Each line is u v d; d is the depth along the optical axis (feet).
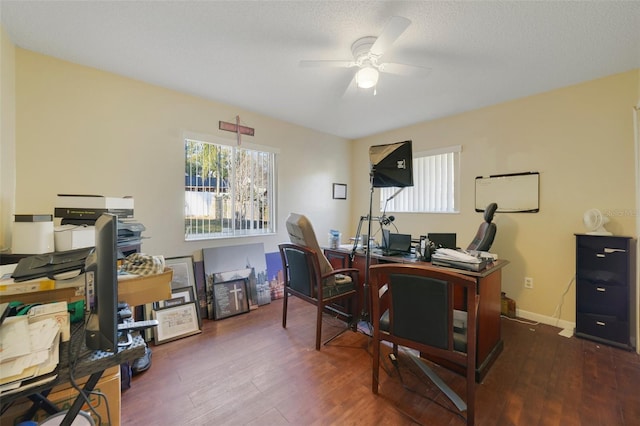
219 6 5.11
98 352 2.91
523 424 4.59
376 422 4.65
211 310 9.20
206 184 9.78
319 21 5.53
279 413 4.84
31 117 6.53
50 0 4.89
